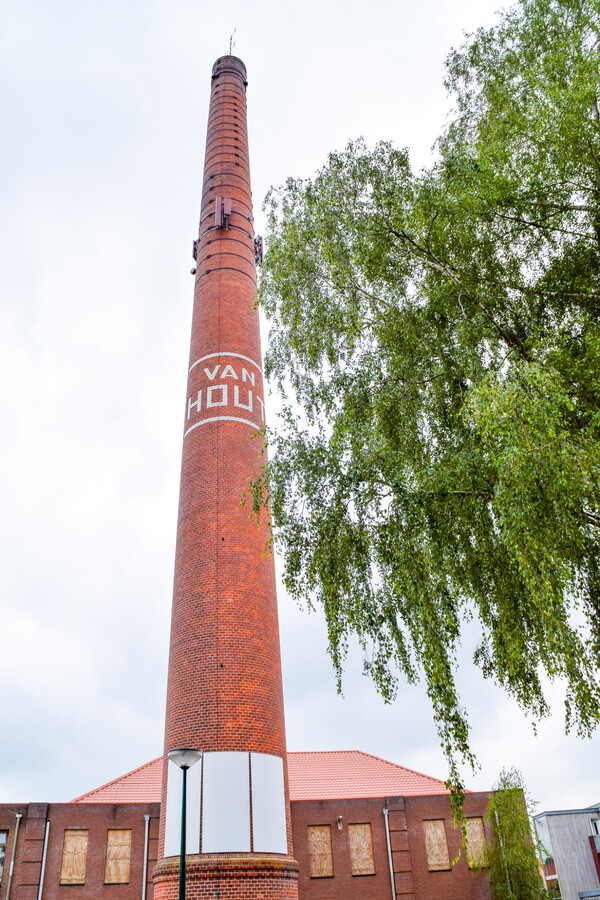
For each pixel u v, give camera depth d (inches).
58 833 1113.4
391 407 540.4
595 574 470.0
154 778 1266.0
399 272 617.6
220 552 877.8
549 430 398.9
